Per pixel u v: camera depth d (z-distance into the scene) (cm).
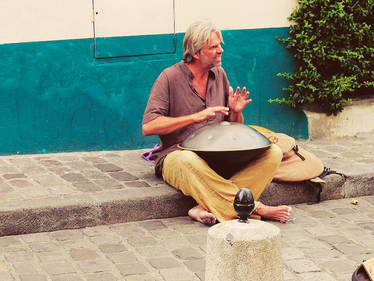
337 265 427
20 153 638
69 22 632
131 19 651
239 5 688
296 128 723
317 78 705
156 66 666
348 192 579
